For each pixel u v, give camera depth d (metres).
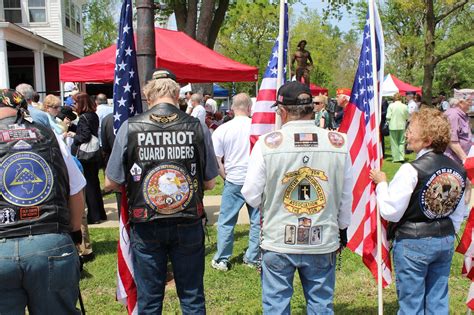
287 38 3.57
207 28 13.92
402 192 2.99
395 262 3.21
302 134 2.79
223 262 5.32
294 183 2.76
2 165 2.46
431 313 3.16
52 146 2.60
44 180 2.51
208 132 3.13
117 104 3.61
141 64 4.16
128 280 3.33
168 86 3.06
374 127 3.56
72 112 7.26
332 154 2.78
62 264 2.49
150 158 2.92
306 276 2.85
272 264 2.82
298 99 2.79
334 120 14.10
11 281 2.40
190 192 2.96
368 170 3.64
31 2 23.12
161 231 2.94
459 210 3.21
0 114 2.57
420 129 3.08
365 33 3.69
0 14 22.69
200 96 10.63
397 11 29.66
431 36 19.03
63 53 24.69
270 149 2.77
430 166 3.01
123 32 3.60
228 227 5.30
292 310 4.31
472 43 18.38
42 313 2.51
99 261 5.69
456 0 20.38
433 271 3.18
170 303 4.46
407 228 3.09
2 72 17.45
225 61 7.35
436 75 39.44
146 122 2.95
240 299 4.60
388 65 38.47
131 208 2.96
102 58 6.93
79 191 2.77
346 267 5.36
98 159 7.09
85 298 4.67
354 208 3.69
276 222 2.80
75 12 26.84
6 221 2.40
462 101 7.32
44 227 2.47
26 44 19.45
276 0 20.23
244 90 41.12
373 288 4.82
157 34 7.31
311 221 2.77
